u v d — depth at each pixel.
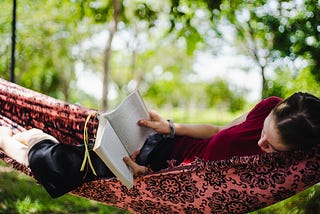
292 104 2.34
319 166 2.38
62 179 2.60
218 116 21.78
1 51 14.15
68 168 2.61
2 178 5.75
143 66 22.06
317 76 5.88
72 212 5.14
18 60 14.77
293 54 5.62
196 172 2.51
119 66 21.64
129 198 2.76
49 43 14.64
